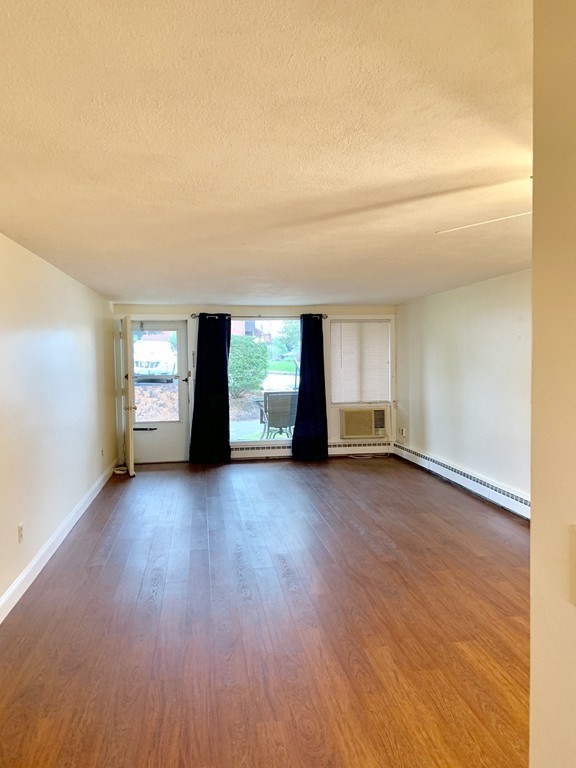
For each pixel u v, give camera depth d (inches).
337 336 275.1
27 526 122.1
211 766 67.3
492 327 185.5
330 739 71.8
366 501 191.5
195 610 108.8
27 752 69.8
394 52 46.5
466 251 134.2
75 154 67.9
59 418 151.9
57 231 108.3
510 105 56.4
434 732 73.0
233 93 53.0
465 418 206.4
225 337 261.9
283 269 158.7
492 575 125.0
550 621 30.3
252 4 40.1
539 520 30.8
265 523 167.0
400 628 100.9
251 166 73.0
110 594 116.5
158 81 50.4
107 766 67.5
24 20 41.3
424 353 241.6
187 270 158.2
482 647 94.0
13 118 57.6
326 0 39.8
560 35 28.1
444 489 207.2
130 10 40.4
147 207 91.8
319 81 51.1
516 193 86.2
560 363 28.8
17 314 118.5
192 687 83.3
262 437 274.8
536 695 31.7
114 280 176.9
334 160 71.2
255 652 93.1
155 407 263.7
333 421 276.5
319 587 119.3
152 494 203.3
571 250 27.8
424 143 66.2
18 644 96.3
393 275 173.9
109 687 83.4
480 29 43.5
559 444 29.0
